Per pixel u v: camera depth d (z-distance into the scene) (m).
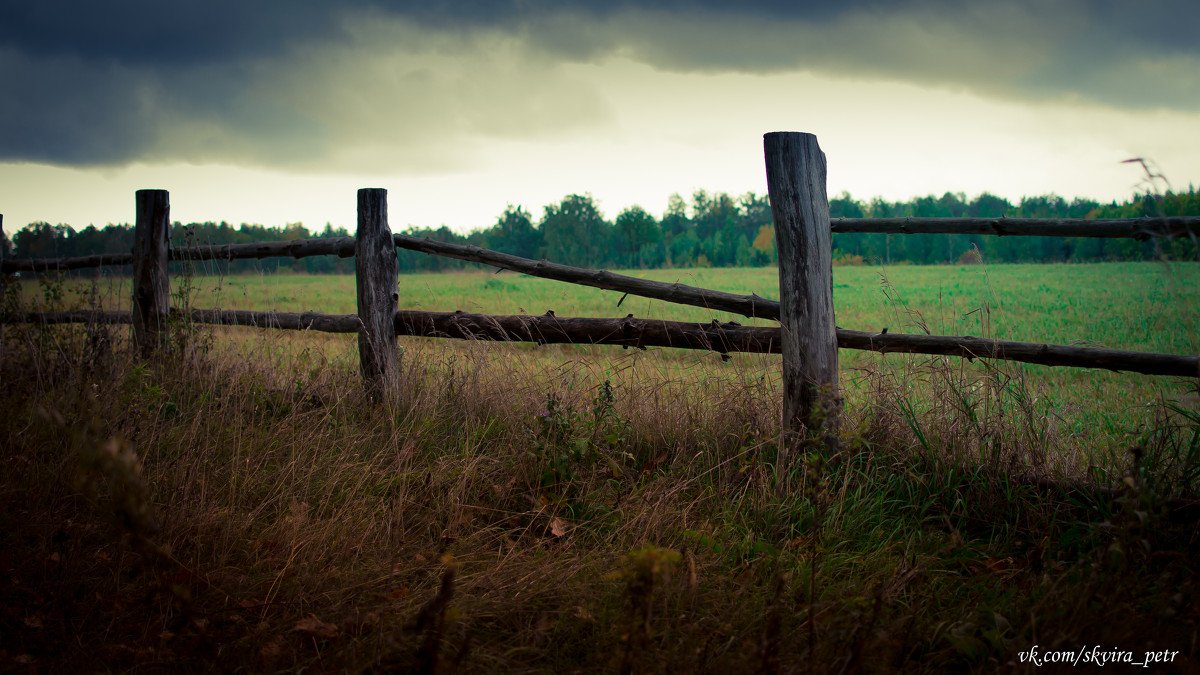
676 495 3.14
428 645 1.91
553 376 4.41
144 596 2.42
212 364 4.94
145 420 3.69
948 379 3.54
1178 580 2.40
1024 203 93.44
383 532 2.94
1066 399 5.65
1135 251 57.00
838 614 2.26
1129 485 2.39
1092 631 2.10
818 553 2.71
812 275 3.40
